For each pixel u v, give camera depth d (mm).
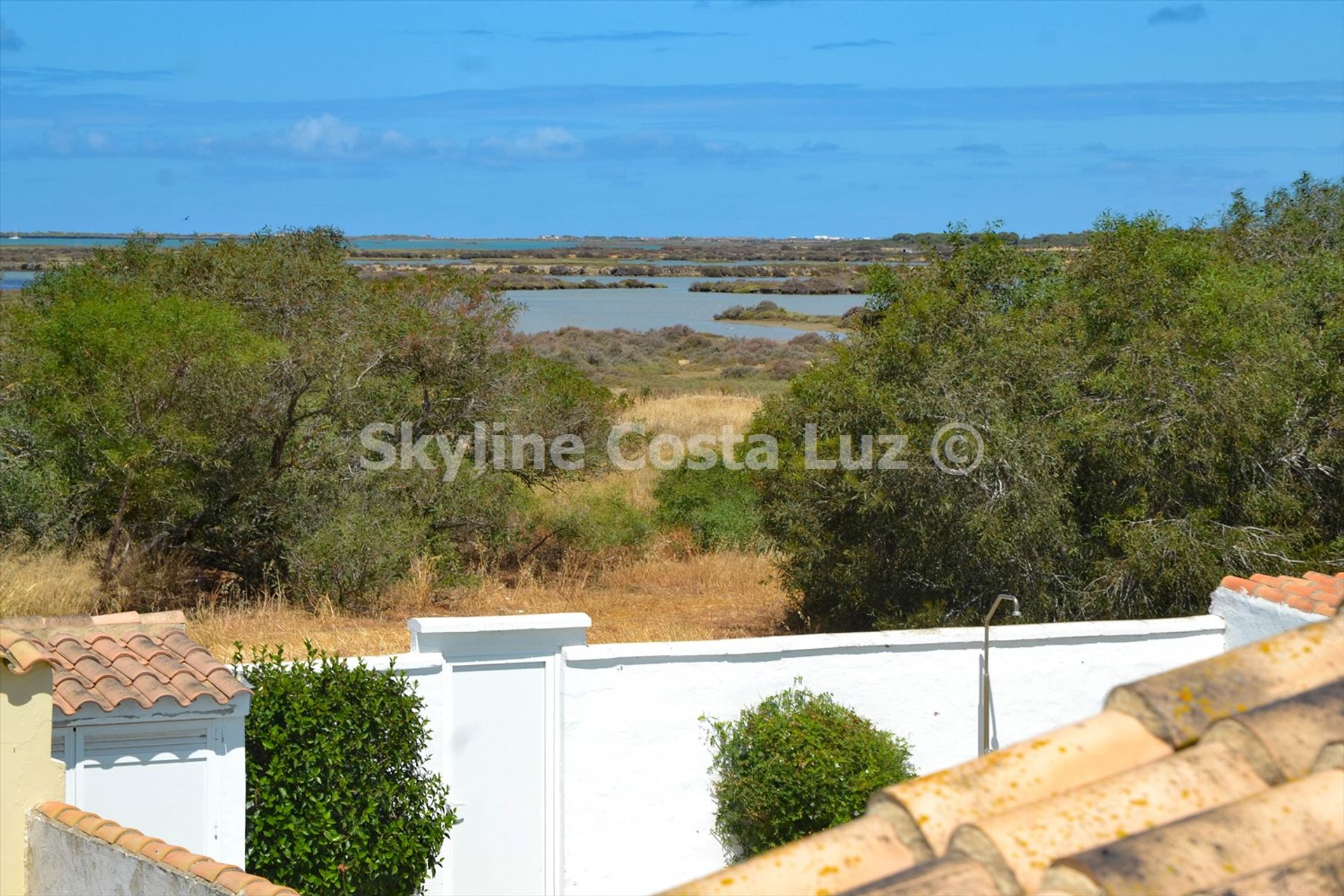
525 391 23797
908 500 16219
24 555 18391
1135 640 12398
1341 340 19344
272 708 10062
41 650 8047
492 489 22328
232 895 6738
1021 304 20078
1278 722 2350
